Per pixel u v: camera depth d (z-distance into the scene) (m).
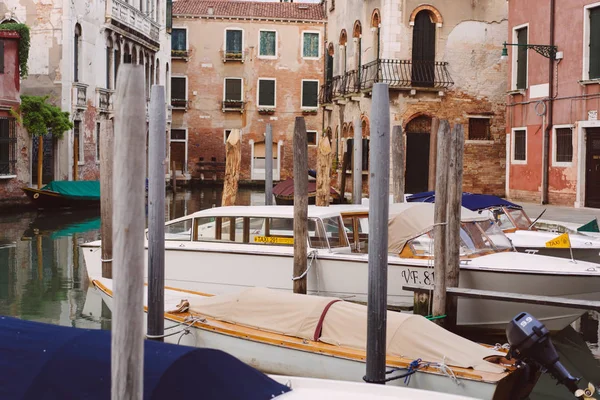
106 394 4.52
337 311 8.08
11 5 30.03
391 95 27.03
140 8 39.81
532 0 23.92
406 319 7.60
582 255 13.09
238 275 11.61
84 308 12.05
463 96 27.34
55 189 27.36
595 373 8.96
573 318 10.10
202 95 47.59
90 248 12.94
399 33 26.83
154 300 8.38
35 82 30.02
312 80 47.81
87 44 31.72
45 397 4.62
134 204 3.74
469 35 27.20
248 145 47.84
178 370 4.53
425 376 7.04
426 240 10.84
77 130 31.38
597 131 21.44
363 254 11.09
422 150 27.48
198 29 47.34
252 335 8.21
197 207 31.36
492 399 6.67
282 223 11.58
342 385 5.35
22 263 16.22
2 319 5.25
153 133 8.27
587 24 21.42
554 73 22.88
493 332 10.12
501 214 14.52
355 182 17.11
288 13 47.75
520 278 10.10
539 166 23.62
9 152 26.80
